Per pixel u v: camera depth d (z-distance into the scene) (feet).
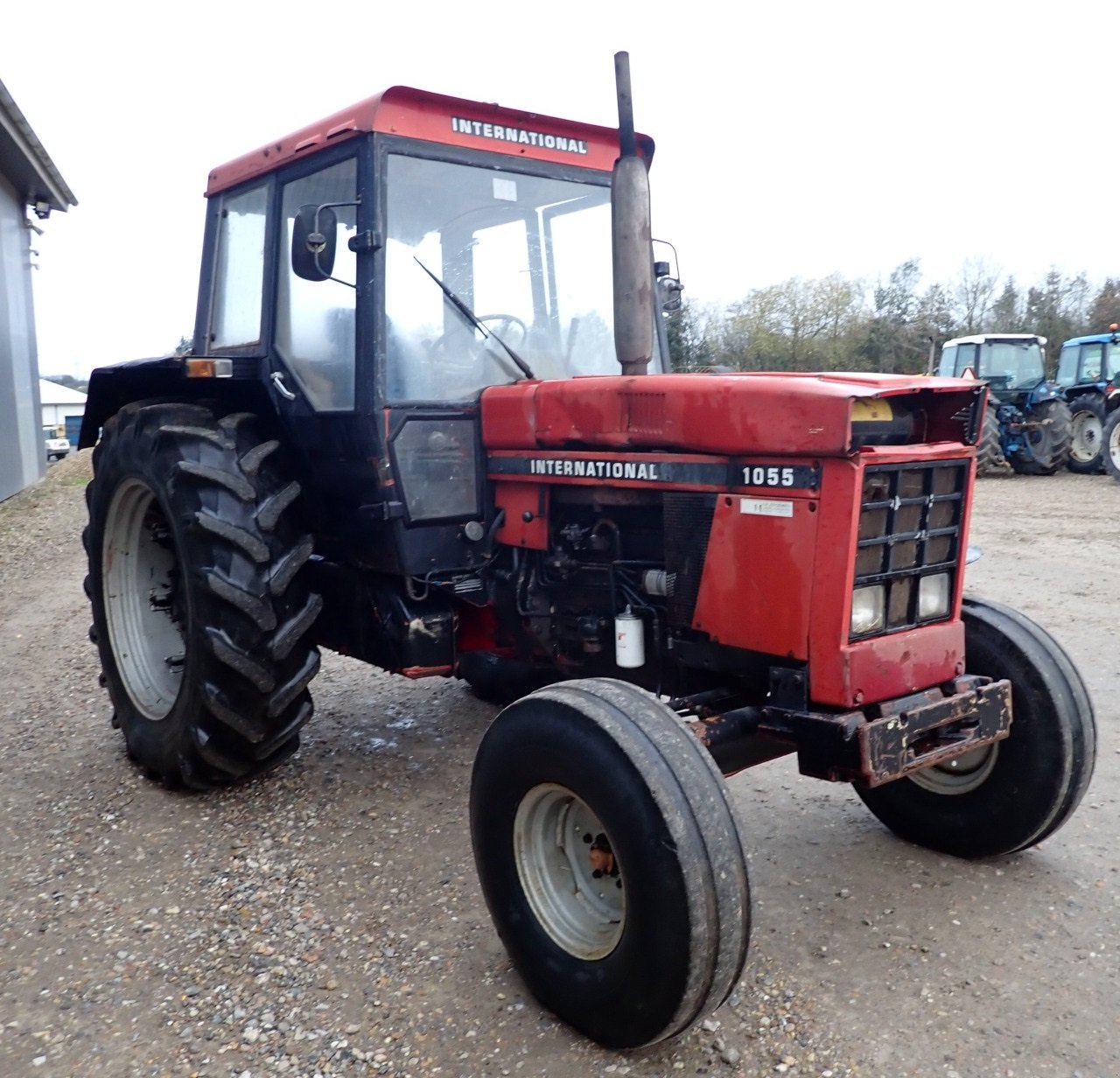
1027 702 10.71
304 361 12.57
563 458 10.95
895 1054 8.21
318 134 12.08
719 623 9.75
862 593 9.11
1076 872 11.14
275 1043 8.45
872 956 9.60
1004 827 10.98
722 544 9.62
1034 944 9.74
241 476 12.30
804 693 9.12
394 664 12.34
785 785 13.64
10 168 49.16
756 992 9.07
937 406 9.75
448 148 11.80
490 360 12.11
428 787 13.58
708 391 9.47
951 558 9.94
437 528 11.74
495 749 9.04
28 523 39.86
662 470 10.02
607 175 13.24
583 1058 8.29
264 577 12.13
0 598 26.68
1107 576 25.32
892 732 8.87
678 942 7.64
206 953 9.70
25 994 9.11
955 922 10.15
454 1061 8.25
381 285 11.30
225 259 14.43
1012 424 49.16
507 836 9.04
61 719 16.42
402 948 9.82
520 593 11.82
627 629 10.56
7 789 13.56
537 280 12.64
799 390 8.80
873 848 11.80
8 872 11.27
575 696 8.61
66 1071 8.14
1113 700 16.19
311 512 13.29
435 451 11.62
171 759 13.04
